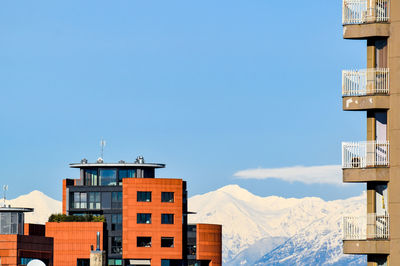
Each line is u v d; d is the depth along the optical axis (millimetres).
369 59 126750
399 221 121875
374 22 124750
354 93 125688
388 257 122312
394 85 123875
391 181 122688
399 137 122812
